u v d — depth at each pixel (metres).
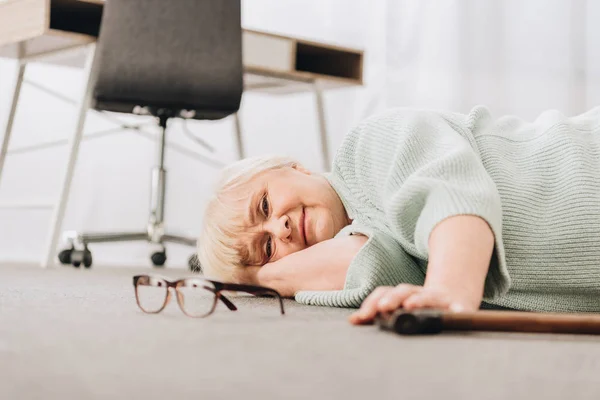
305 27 3.48
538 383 0.45
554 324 0.64
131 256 3.40
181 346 0.57
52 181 3.44
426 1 3.30
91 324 0.70
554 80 3.12
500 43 3.19
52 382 0.44
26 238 3.41
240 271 1.14
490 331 0.64
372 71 3.40
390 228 1.00
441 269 0.73
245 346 0.57
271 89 2.98
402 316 0.64
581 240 0.93
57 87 3.42
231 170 1.16
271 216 1.09
